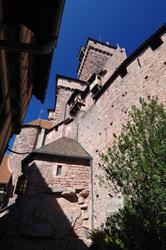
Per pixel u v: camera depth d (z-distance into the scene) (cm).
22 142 2381
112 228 661
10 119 702
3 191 2252
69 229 1160
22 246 1050
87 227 1195
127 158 756
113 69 2245
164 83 995
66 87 2970
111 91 1433
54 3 337
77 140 1755
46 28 369
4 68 474
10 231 1112
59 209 1206
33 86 729
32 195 1193
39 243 1079
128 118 1150
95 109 1606
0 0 354
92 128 1561
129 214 590
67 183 1303
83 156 1430
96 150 1406
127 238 579
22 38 518
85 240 1128
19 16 387
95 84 1748
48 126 2623
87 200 1291
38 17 367
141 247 538
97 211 1178
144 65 1188
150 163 611
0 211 1380
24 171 1386
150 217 539
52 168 1330
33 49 362
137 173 632
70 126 2064
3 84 493
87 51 3384
